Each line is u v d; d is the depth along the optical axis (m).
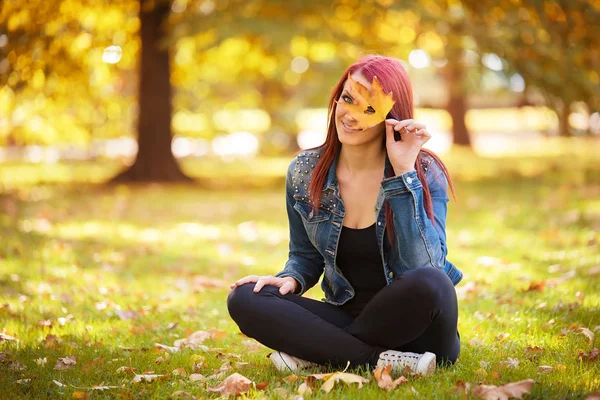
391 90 3.17
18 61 12.84
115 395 3.12
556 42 12.87
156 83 14.98
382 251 3.24
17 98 13.87
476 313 4.68
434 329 3.13
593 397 2.83
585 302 4.87
